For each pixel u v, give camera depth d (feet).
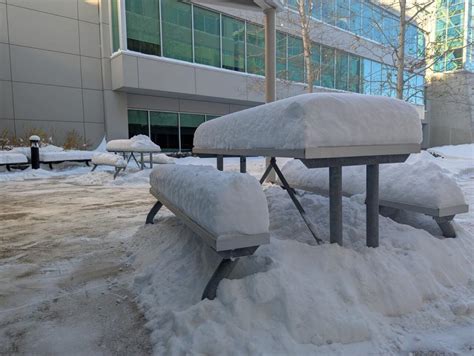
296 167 16.78
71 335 7.15
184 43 62.03
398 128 8.69
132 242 13.00
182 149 68.28
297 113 7.74
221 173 8.02
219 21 66.28
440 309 7.82
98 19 57.47
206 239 7.29
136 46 56.49
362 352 6.31
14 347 6.81
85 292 9.13
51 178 39.88
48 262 11.42
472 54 67.77
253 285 7.20
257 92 70.18
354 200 12.59
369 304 7.59
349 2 66.23
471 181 31.01
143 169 40.63
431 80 71.15
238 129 10.30
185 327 6.72
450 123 98.58
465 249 10.27
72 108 55.88
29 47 51.98
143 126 63.05
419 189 10.66
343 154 7.93
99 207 21.40
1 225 16.74
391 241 9.78
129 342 6.89
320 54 66.44
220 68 65.98
